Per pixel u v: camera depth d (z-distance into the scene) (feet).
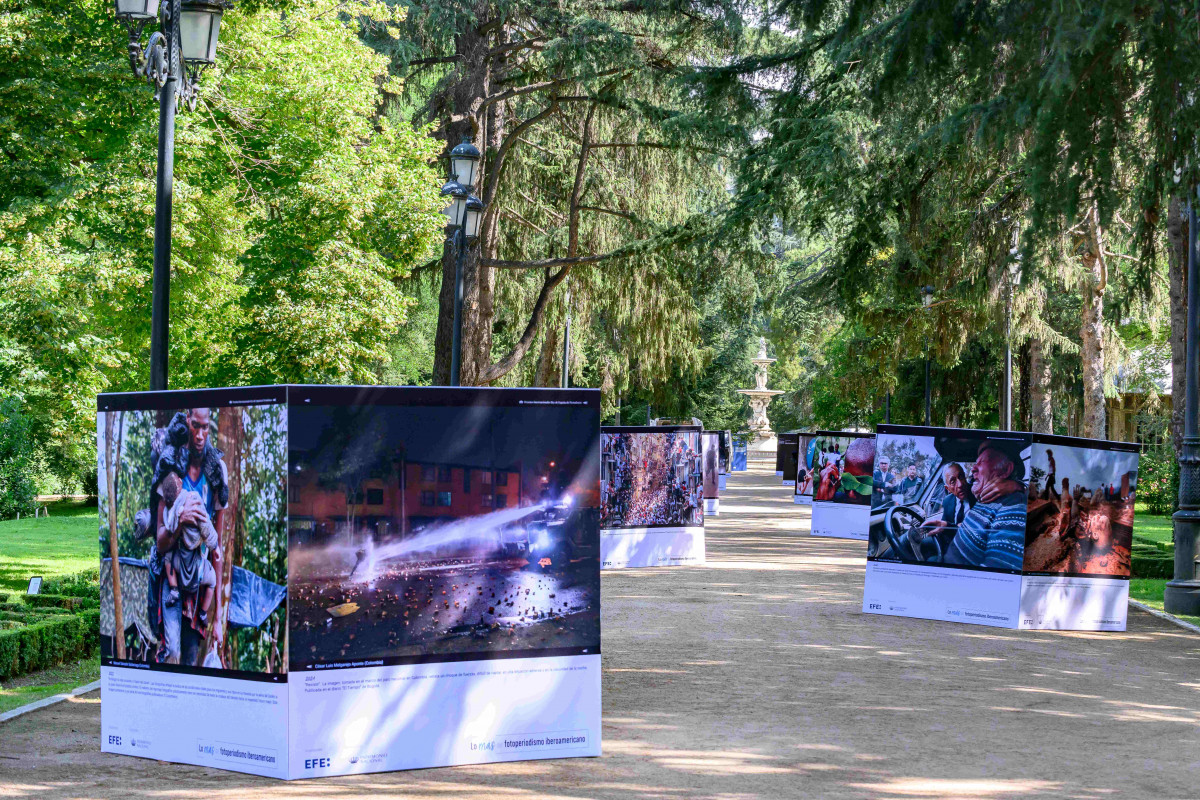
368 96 77.00
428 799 21.90
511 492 25.16
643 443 66.08
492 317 102.99
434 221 72.69
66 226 58.90
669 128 73.67
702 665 35.78
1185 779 23.70
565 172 101.86
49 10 54.29
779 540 82.17
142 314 73.51
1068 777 23.72
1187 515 50.47
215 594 24.22
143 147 59.41
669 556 66.54
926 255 72.95
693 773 23.82
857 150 65.10
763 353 254.88
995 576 45.60
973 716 29.30
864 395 136.36
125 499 25.34
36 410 61.26
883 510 47.78
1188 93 37.27
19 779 22.99
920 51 41.37
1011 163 63.46
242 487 23.95
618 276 92.27
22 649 34.09
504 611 25.00
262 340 69.92
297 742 23.36
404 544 24.29
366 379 71.56
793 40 78.18
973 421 142.72
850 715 29.19
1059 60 32.45
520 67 92.53
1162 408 125.18
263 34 73.82
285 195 68.95
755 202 68.64
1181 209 53.78
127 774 23.58
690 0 78.13
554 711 25.25
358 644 23.86
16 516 88.74
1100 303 87.04
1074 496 45.52
